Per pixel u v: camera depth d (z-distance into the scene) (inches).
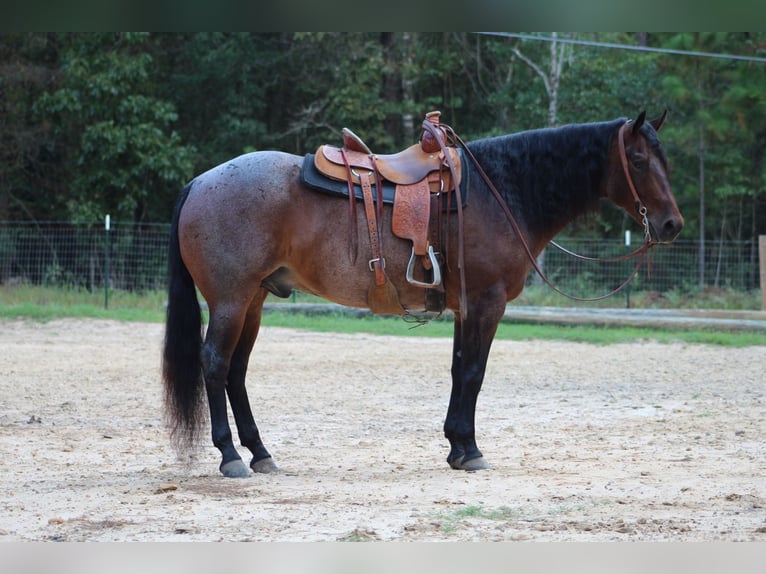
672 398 479.5
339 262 296.5
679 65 1069.8
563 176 310.8
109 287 1046.4
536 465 312.2
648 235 311.1
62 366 586.6
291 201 295.4
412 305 305.3
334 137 1169.4
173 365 296.7
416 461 325.7
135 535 221.1
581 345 724.7
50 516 240.8
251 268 293.3
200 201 296.2
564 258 1083.9
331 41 1167.0
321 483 283.6
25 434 374.3
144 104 1094.4
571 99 1176.2
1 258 1042.1
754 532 221.1
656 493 263.7
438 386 521.7
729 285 1026.1
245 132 1182.3
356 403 464.1
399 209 295.6
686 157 1170.6
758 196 1217.4
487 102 1227.2
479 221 301.0
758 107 1040.2
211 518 237.3
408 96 1191.6
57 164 1192.2
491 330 303.0
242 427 308.8
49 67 1185.4
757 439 363.3
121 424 402.3
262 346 695.7
